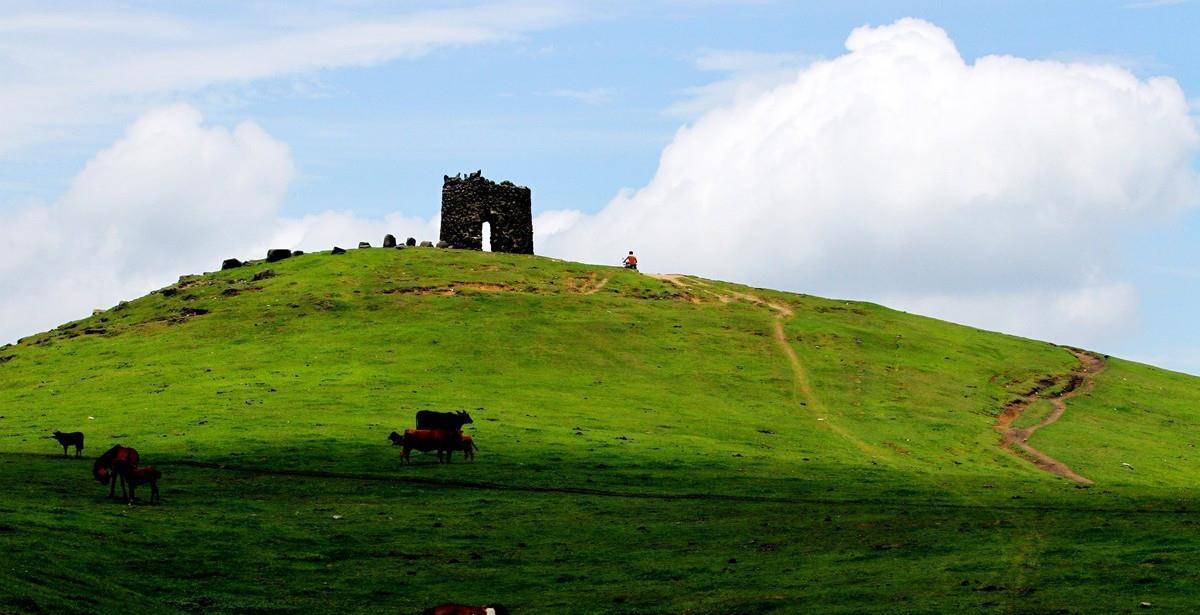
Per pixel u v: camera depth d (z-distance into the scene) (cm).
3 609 3098
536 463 6366
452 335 9825
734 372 9388
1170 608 3294
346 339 9719
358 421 7356
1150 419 9331
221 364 9119
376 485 5772
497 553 4488
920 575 3869
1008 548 4162
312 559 4347
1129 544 4103
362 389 8294
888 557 4191
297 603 3784
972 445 7975
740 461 6694
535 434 7144
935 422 8469
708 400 8606
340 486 5731
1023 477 7125
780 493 5775
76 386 8662
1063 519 4662
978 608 3431
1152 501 5300
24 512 4594
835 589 3762
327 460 6300
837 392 9081
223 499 5309
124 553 4181
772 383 9188
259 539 4572
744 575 4044
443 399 8100
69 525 4447
